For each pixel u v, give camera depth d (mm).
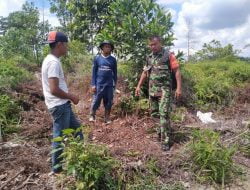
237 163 2832
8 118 3482
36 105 3986
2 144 3020
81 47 6352
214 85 4387
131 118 3580
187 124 3543
